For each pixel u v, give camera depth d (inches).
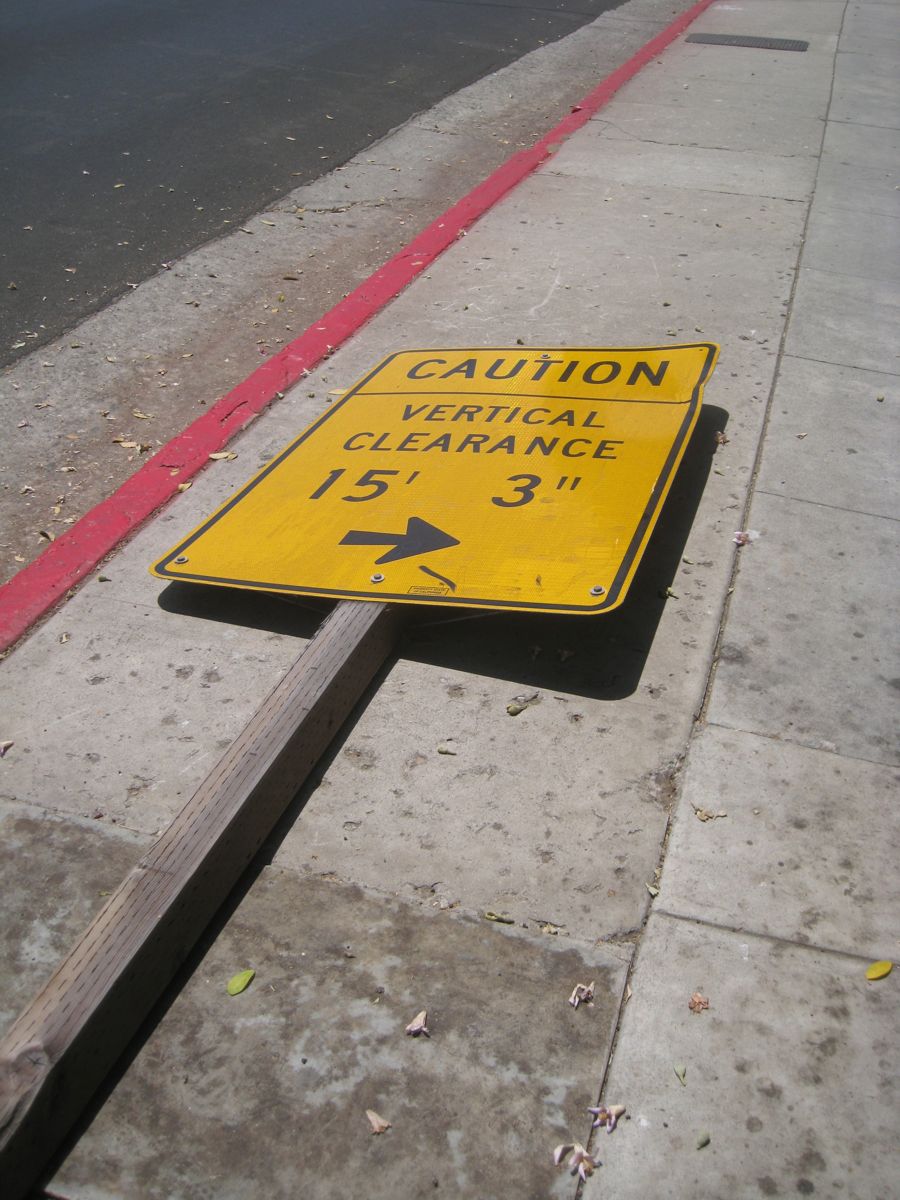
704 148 354.9
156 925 99.7
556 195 309.7
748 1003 102.0
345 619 137.8
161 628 148.8
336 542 153.7
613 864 115.3
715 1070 96.8
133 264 270.1
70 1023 91.8
